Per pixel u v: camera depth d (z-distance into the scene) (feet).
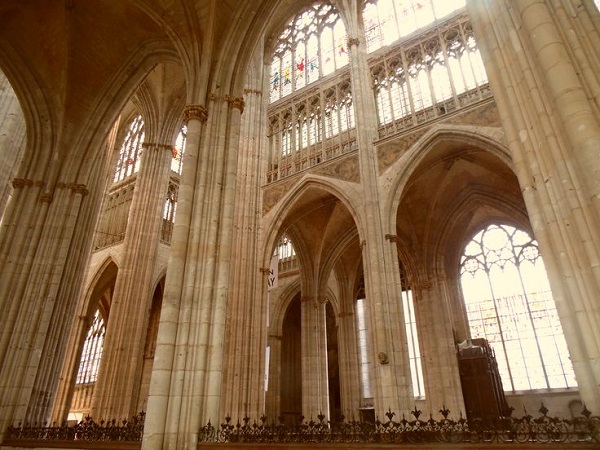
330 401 111.04
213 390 35.14
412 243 84.28
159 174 81.00
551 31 23.22
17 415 46.06
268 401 99.09
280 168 81.20
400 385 51.29
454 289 82.89
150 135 83.71
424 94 70.13
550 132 22.61
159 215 78.84
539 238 22.52
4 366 46.91
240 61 50.85
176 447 32.60
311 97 83.97
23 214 54.65
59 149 59.26
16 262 51.80
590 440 19.74
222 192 43.52
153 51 60.95
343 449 27.12
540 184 22.88
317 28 92.53
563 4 24.58
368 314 57.06
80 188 58.75
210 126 46.01
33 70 59.06
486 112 60.29
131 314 70.44
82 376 115.14
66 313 54.08
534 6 24.32
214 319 37.68
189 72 50.24
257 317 65.82
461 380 70.90
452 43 70.90
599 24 23.80
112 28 58.49
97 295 105.60
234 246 69.51
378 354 53.26
